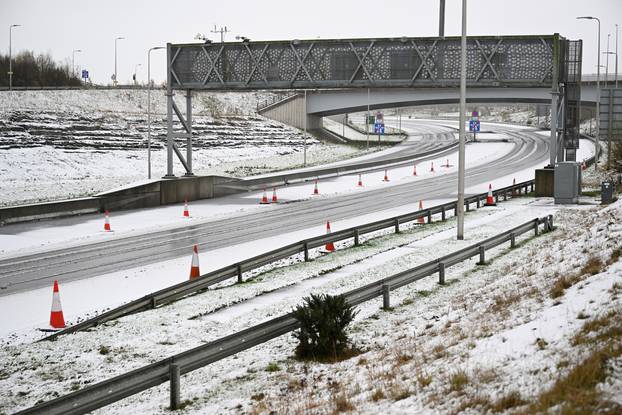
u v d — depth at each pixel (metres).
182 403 11.70
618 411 7.71
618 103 62.75
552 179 44.69
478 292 18.14
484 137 116.75
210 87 44.09
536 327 11.66
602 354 9.25
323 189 53.19
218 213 39.22
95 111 88.69
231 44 43.34
